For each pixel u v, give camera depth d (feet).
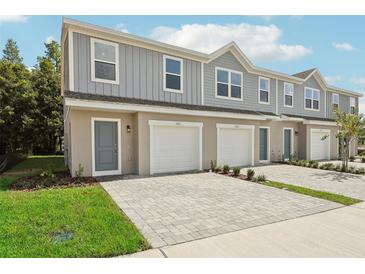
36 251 10.71
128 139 32.83
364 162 54.95
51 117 65.87
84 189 22.71
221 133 41.09
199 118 37.73
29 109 62.49
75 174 28.94
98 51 31.58
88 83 30.78
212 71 43.09
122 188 24.17
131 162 33.06
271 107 52.26
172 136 35.35
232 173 34.45
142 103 32.22
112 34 31.86
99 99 28.71
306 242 12.52
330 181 30.42
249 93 48.47
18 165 48.75
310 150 55.83
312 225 15.01
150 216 16.08
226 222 15.26
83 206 17.10
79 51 30.22
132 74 34.19
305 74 60.85
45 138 66.85
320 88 63.46
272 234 13.50
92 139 30.14
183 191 23.38
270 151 50.08
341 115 43.32
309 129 55.31
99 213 15.64
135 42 34.14
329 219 16.19
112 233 12.68
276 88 53.36
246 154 44.93
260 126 48.32
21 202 17.89
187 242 12.34
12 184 25.20
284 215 16.85
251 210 17.84
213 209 17.92
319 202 20.34
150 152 32.76
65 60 34.81
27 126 60.44
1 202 17.79
